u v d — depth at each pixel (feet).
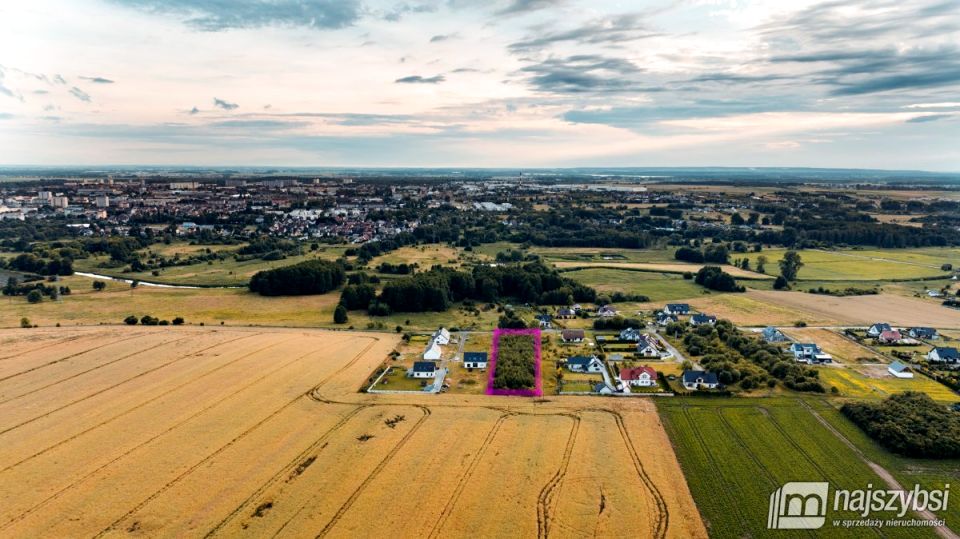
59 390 342.23
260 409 317.63
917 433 278.26
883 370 403.75
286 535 207.82
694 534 212.43
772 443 284.61
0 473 248.32
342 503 226.99
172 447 272.51
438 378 383.65
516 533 209.36
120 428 292.20
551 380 385.29
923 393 336.90
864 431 298.15
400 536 207.21
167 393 339.36
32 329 490.49
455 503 227.40
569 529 212.23
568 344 472.44
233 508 223.92
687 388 363.97
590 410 324.19
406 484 240.73
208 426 295.28
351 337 480.23
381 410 319.68
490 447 274.57
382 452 268.41
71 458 261.44
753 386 361.51
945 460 267.59
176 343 442.50
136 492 234.79
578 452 270.26
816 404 333.62
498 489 237.45
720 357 407.64
